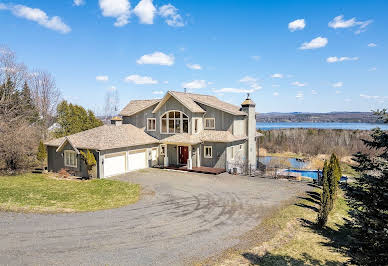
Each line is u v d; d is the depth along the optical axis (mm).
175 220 14023
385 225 6328
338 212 17047
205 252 10539
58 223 13211
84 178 24547
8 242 10961
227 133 28719
